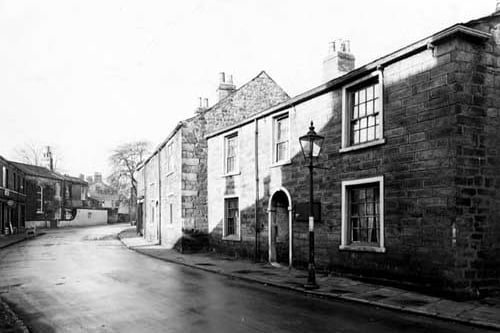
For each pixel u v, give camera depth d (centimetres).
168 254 2092
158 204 2864
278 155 1658
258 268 1507
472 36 985
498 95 1026
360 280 1188
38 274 1409
